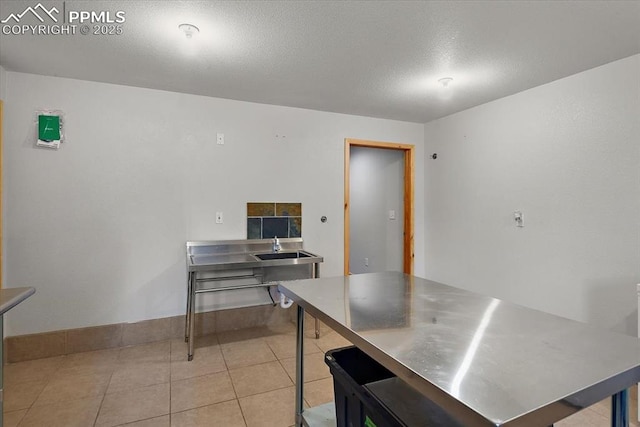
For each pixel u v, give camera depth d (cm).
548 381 76
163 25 192
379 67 251
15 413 195
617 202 236
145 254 296
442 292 157
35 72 258
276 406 204
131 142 290
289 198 352
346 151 378
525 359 88
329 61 240
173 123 304
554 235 276
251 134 334
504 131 318
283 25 192
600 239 246
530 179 295
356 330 109
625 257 233
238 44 215
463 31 199
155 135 297
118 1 169
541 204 286
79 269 276
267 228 342
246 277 324
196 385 227
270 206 343
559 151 272
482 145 341
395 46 218
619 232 235
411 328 111
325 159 369
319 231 367
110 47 219
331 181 372
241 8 175
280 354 274
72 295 274
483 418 63
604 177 243
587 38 206
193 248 310
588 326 112
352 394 121
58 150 269
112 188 284
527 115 297
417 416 120
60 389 220
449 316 123
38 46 217
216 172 320
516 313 126
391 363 89
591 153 251
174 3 171
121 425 186
